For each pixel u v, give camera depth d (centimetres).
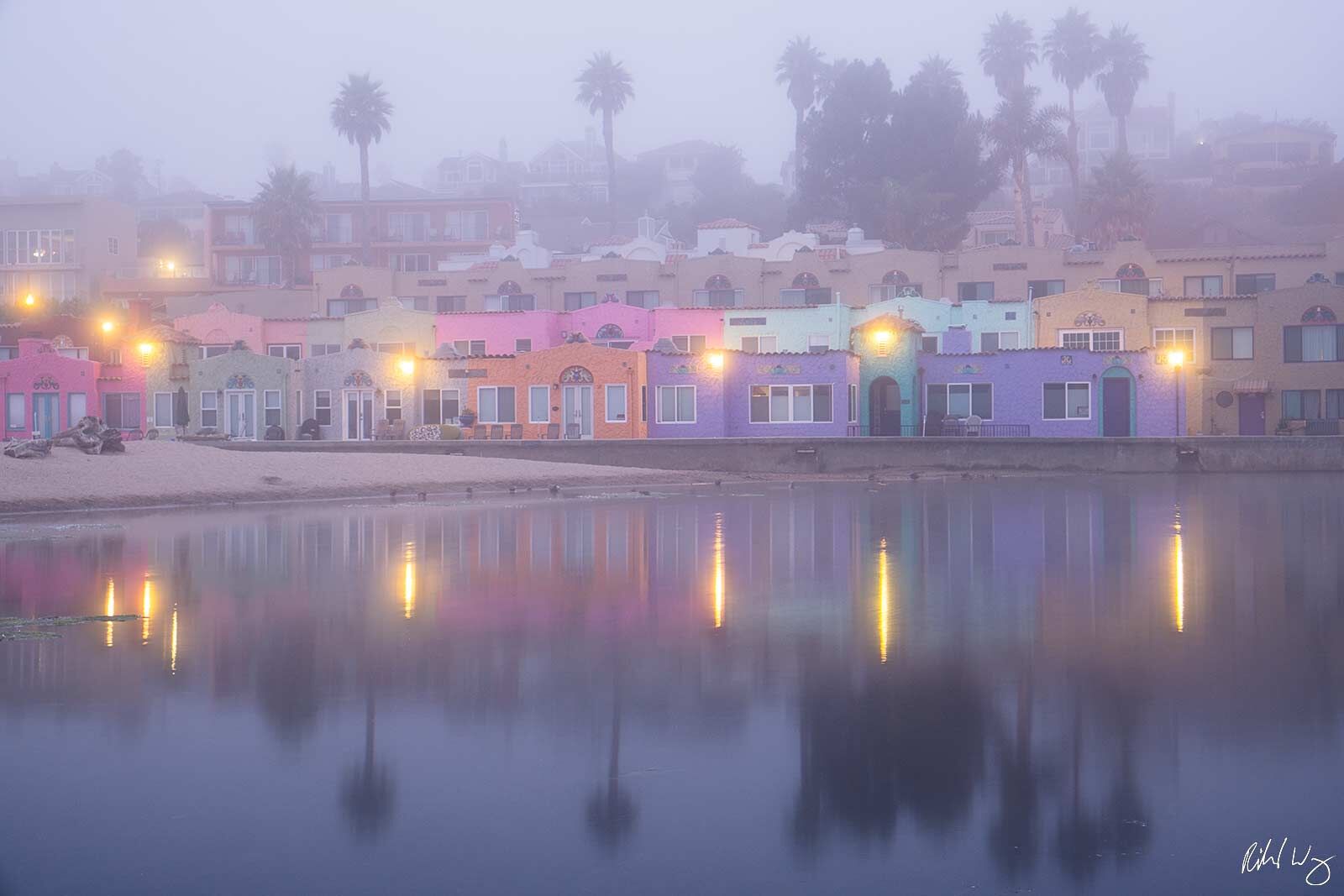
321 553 2338
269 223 10656
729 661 1308
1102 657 1310
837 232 10475
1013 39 13388
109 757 973
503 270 8456
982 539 2508
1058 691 1159
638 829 817
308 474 4119
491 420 6134
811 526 2842
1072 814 833
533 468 4750
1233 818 822
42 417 6400
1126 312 6669
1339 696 1128
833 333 6662
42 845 793
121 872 752
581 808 857
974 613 1596
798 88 14050
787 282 7975
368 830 816
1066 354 6044
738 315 6788
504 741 1009
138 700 1151
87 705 1132
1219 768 920
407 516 3206
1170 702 1112
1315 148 16575
